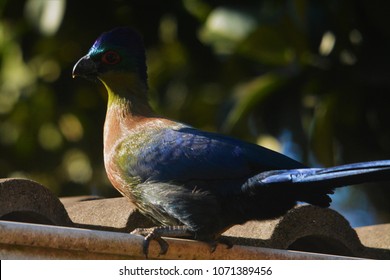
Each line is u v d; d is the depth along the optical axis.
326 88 12.77
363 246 8.24
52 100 15.43
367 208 15.98
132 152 7.95
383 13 12.40
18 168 16.27
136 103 8.46
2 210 7.26
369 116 13.11
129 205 8.11
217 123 13.05
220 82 14.57
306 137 12.96
